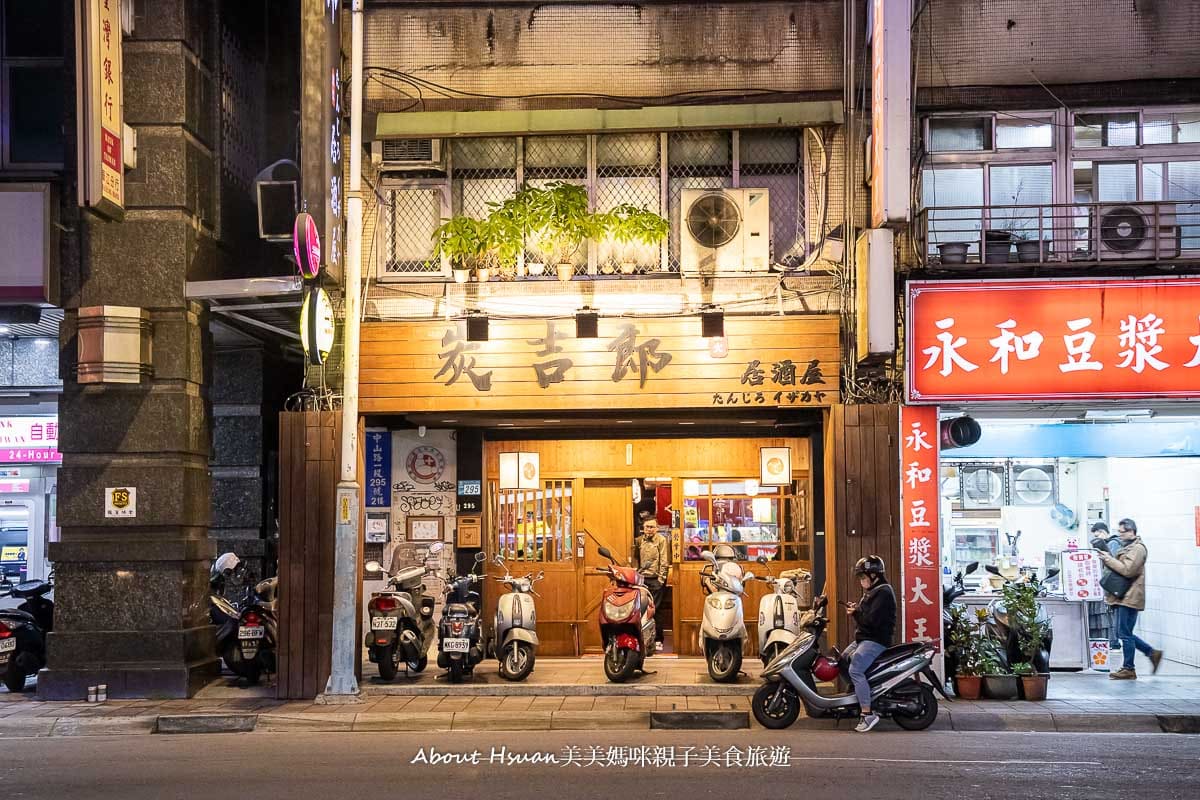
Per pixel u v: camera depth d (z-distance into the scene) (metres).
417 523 15.46
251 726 11.73
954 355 12.79
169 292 13.20
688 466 15.37
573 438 15.46
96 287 13.20
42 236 12.96
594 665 14.60
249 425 16.39
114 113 12.64
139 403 13.18
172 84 13.28
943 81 13.59
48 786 8.83
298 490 13.28
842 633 12.70
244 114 15.44
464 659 13.11
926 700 11.02
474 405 13.43
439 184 14.03
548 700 12.53
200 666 13.30
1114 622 15.04
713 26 13.80
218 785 8.77
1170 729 11.16
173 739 11.04
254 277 15.37
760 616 12.89
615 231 13.41
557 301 13.59
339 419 13.34
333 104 13.05
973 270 12.88
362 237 13.83
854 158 13.38
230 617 13.80
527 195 13.39
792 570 14.47
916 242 13.24
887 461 12.89
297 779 8.95
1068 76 13.53
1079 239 13.00
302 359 17.48
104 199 12.27
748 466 15.32
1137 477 15.88
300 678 12.98
